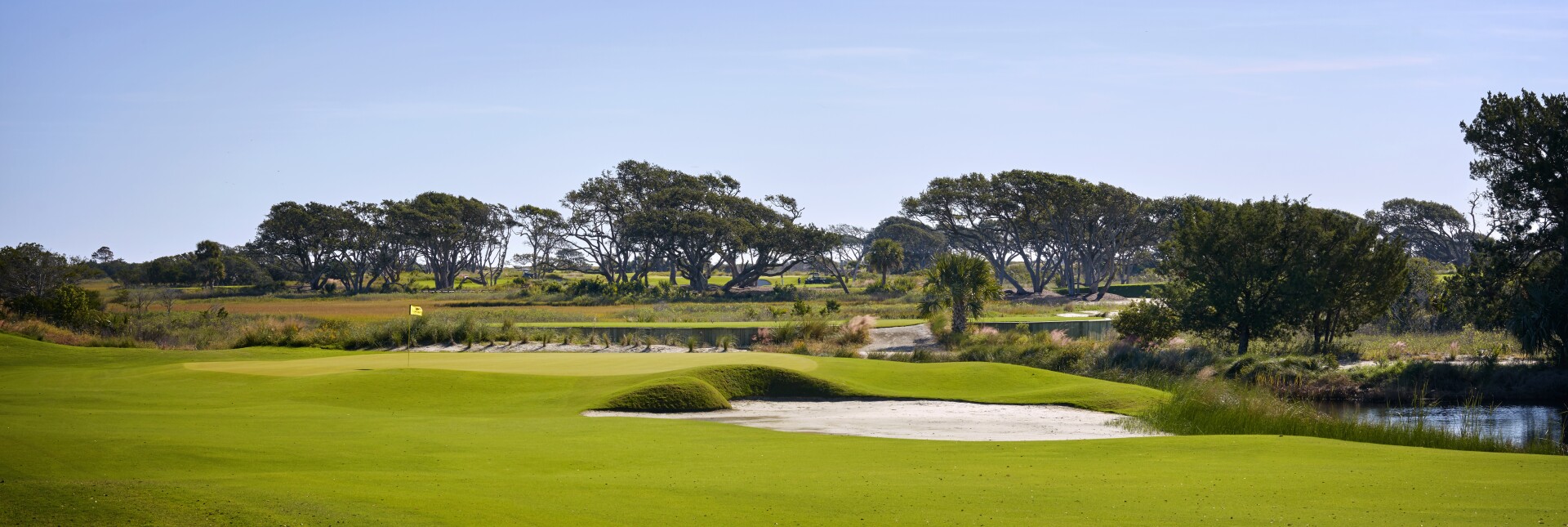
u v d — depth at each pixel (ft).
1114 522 25.53
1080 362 104.22
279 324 142.51
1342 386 91.09
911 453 41.14
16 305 145.59
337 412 54.49
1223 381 73.46
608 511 26.66
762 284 417.08
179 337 132.67
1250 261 115.55
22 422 40.73
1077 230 311.68
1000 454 40.40
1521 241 108.99
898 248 325.62
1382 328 153.79
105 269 538.06
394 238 379.96
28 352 100.53
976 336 132.26
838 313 201.05
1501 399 87.66
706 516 26.25
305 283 414.21
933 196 314.35
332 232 380.99
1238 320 118.32
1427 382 91.71
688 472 34.78
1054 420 62.18
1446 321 148.36
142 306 200.75
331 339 127.65
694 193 355.97
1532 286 103.86
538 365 80.84
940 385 77.05
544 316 204.95
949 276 143.33
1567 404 83.66
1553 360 98.73
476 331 131.85
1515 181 108.47
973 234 335.06
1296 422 55.77
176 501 24.22
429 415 56.08
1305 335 132.16
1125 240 315.58
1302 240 118.62
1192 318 119.34
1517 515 25.99
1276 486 30.91
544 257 433.07
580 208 380.78
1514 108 108.78
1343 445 41.63
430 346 127.03
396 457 36.68
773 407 68.44
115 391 60.59
